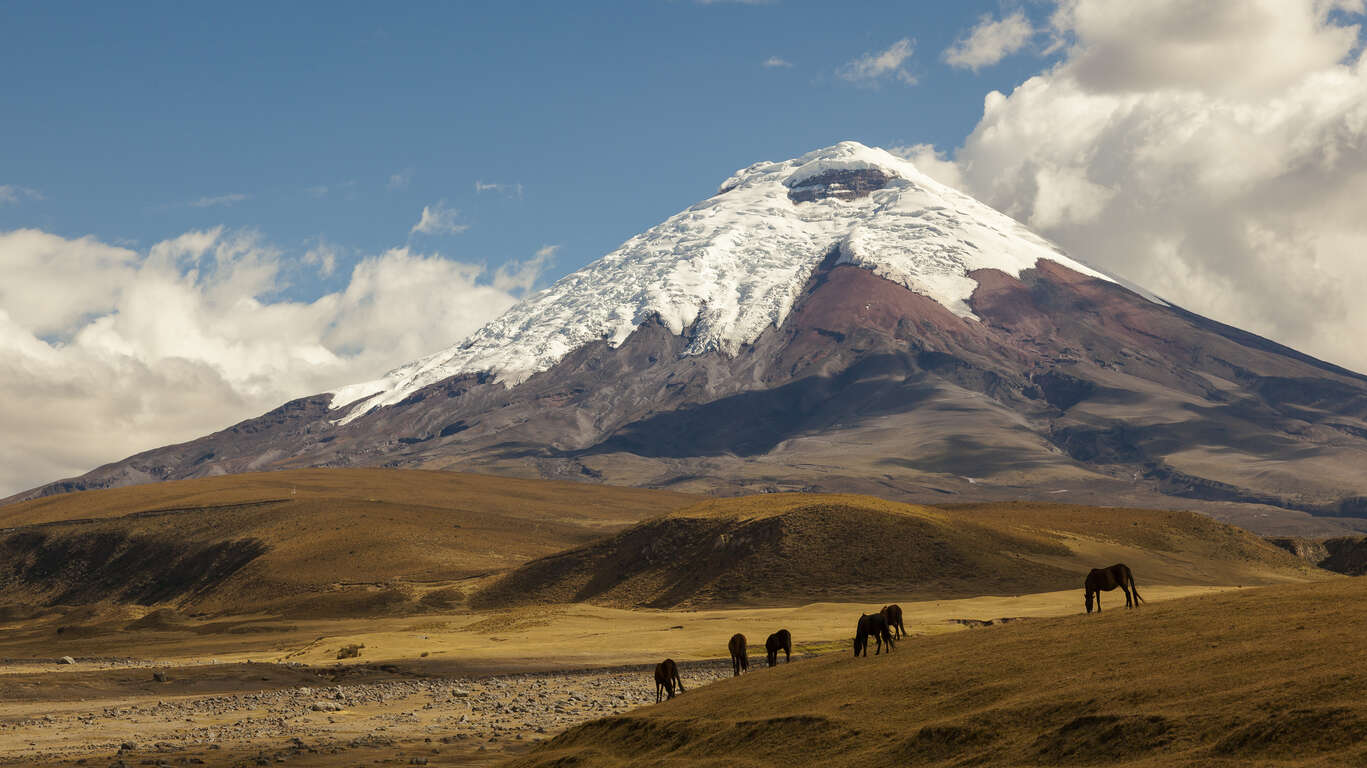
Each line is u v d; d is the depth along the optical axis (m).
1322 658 34.94
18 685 114.25
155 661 192.12
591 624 187.25
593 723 54.16
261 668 131.88
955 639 54.72
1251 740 30.78
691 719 49.06
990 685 41.75
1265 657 36.62
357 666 134.00
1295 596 46.78
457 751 64.69
